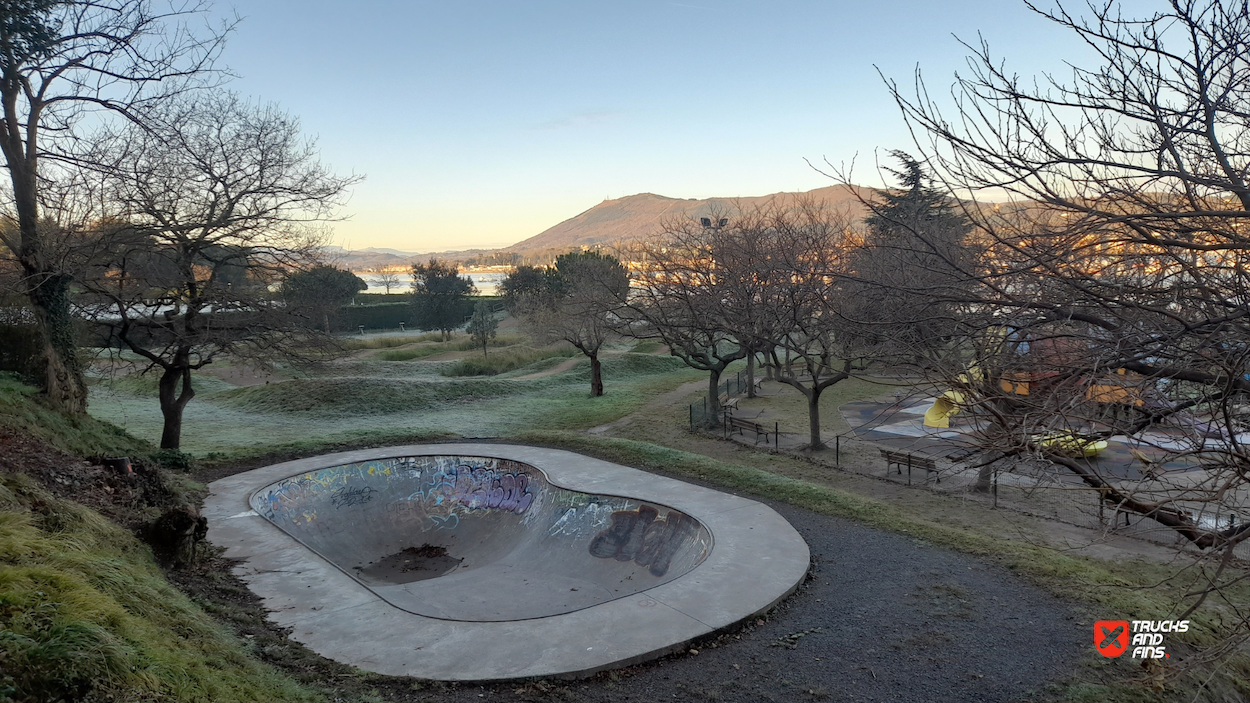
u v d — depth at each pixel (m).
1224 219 4.80
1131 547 14.62
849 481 20.62
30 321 17.38
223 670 6.97
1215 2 4.09
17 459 11.86
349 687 8.30
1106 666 9.01
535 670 9.01
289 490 18.39
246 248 20.25
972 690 8.62
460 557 17.86
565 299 41.66
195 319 20.09
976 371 5.53
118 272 19.61
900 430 27.23
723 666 9.38
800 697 8.55
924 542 14.27
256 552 13.34
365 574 16.69
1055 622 10.44
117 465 13.85
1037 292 5.41
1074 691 8.38
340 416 33.09
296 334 21.52
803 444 25.56
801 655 9.66
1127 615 10.45
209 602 10.06
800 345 24.94
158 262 20.55
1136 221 4.60
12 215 17.03
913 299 5.96
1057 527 16.11
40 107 15.86
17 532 7.47
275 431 29.53
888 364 6.29
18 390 15.11
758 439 26.34
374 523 19.05
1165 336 4.71
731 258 25.48
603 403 36.41
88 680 5.07
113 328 19.64
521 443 23.45
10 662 4.88
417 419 32.62
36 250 15.95
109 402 34.84
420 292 82.38
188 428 29.25
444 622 10.42
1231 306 4.64
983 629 10.30
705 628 10.23
